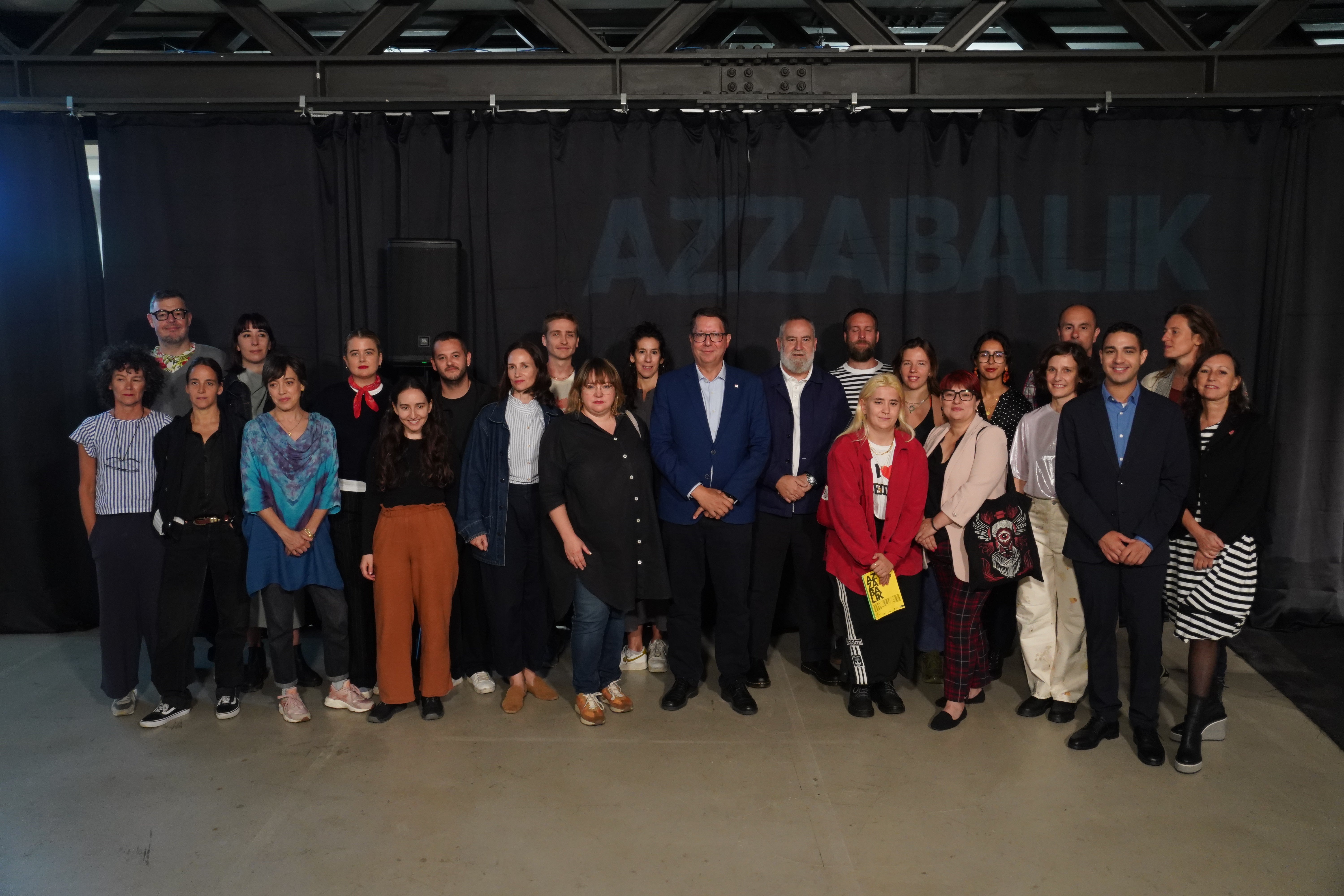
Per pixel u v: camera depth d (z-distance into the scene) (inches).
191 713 141.7
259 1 177.3
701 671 145.6
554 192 178.7
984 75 178.2
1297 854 102.2
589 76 178.7
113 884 97.0
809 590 150.7
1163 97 174.7
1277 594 181.3
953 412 132.7
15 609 179.3
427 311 163.8
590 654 135.9
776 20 204.4
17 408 177.6
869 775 120.9
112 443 136.9
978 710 141.9
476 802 113.8
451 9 202.1
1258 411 170.7
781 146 177.5
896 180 178.1
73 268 178.4
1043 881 97.3
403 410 133.4
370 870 99.4
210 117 176.7
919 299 179.8
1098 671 128.3
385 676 136.0
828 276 179.9
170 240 178.4
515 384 139.6
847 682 145.3
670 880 97.5
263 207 178.7
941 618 152.2
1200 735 121.6
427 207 179.9
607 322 180.5
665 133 177.6
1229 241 179.8
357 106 176.9
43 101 174.2
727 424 141.6
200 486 134.5
